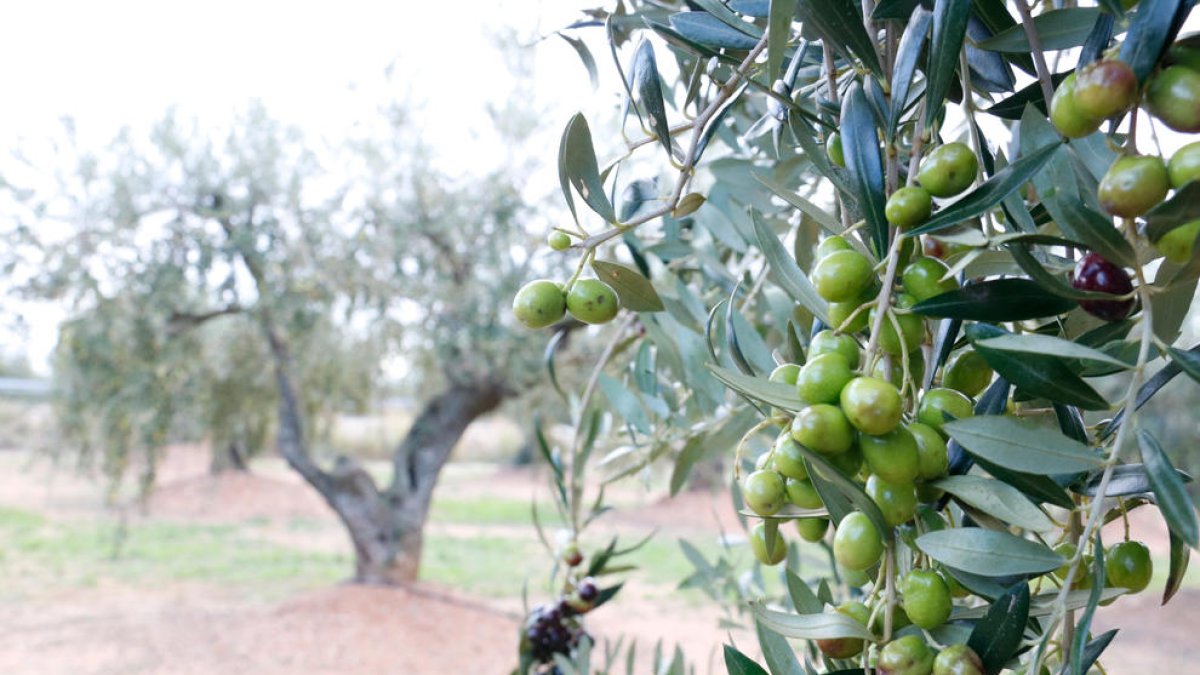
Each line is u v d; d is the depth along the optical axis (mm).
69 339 6285
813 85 574
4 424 11062
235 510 11320
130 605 6473
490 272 6238
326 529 10445
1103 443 481
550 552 1041
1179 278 405
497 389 7051
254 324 6668
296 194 6152
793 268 504
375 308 6363
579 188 511
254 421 9297
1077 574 484
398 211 6199
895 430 442
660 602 6816
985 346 430
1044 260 500
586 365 6348
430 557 8641
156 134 6195
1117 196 400
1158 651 5500
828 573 1133
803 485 504
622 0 683
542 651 1005
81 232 6094
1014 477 442
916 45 466
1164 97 400
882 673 453
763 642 508
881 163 474
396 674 5102
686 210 556
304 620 5938
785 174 741
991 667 435
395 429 16391
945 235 454
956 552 439
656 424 1017
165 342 6508
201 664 5156
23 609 6273
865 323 479
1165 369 453
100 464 7344
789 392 460
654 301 562
